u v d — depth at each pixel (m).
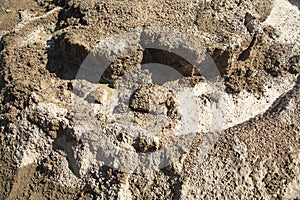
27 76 10.77
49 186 9.82
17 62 11.12
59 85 10.68
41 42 11.62
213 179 9.48
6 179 10.02
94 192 9.56
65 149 10.02
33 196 9.79
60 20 12.14
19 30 12.15
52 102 10.33
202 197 9.30
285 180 9.66
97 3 11.35
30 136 10.11
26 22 12.48
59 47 11.16
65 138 10.04
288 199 9.61
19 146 10.14
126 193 9.45
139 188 9.55
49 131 10.09
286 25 13.36
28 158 10.10
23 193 9.84
